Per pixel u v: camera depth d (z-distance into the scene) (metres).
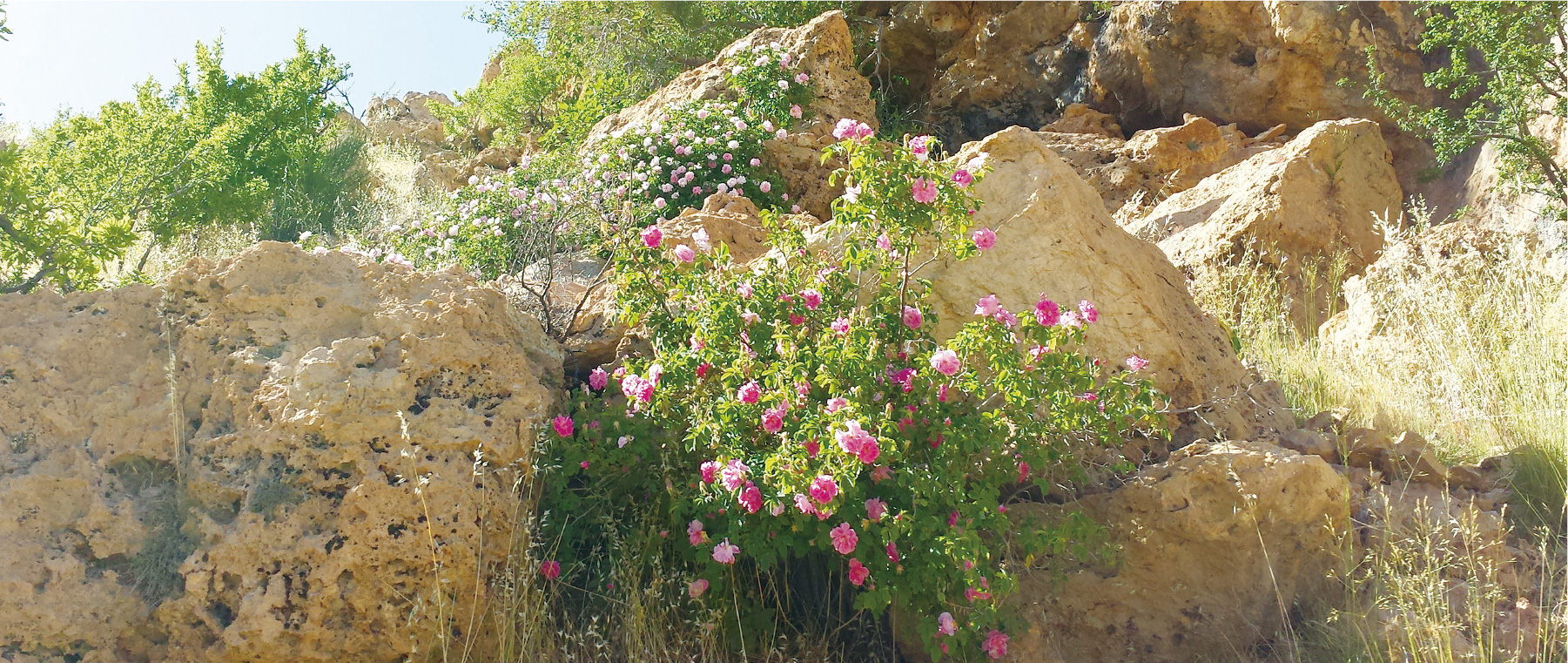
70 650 2.79
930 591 3.11
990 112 13.16
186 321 3.45
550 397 3.55
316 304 3.53
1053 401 3.29
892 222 3.48
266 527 2.94
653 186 8.86
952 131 13.41
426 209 10.11
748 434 3.29
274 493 3.00
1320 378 5.33
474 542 3.07
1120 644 3.45
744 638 3.27
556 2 16.33
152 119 7.74
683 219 6.09
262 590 2.87
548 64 17.25
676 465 3.36
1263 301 6.64
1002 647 3.13
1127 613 3.46
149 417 3.19
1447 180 9.20
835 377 3.23
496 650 3.10
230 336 3.39
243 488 3.01
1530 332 4.95
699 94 10.47
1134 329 4.04
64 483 2.99
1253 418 4.35
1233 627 3.41
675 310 3.86
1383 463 4.00
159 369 3.31
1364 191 7.89
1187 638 3.43
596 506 3.40
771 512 3.04
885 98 13.61
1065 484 3.62
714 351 3.40
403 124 20.48
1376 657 3.13
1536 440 4.14
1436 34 7.52
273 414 3.12
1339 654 3.21
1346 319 6.38
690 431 3.24
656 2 14.37
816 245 4.23
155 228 7.32
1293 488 3.32
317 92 10.88
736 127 8.95
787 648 3.34
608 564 3.38
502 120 18.12
